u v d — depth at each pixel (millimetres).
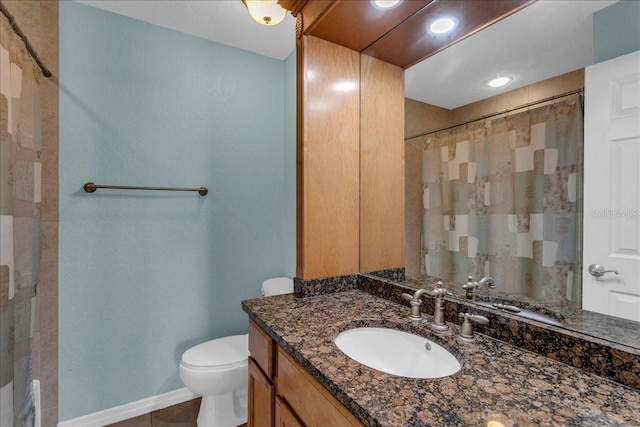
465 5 1112
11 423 1033
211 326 1957
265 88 2150
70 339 1573
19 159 1177
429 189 1234
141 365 1753
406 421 545
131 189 1716
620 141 728
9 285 1023
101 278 1647
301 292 1377
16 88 1106
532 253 896
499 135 996
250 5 1491
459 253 1111
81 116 1591
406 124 1343
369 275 1480
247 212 2082
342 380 686
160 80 1797
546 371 725
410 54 1335
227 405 1629
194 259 1903
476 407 584
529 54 924
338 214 1477
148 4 1621
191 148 1891
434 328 990
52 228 1521
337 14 1238
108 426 1643
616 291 729
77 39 1579
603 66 760
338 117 1476
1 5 971
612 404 594
